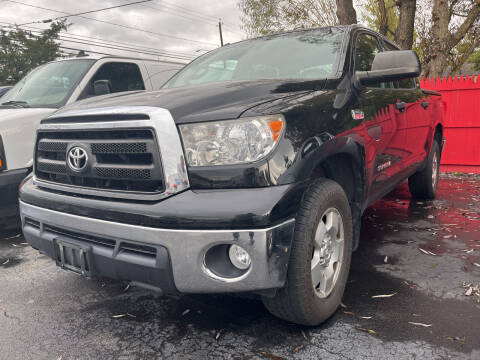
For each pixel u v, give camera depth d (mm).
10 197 3865
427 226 4227
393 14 16531
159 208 1926
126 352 2182
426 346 2127
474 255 3371
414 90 4438
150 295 2850
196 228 1870
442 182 6730
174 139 1965
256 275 1903
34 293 2943
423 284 2861
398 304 2586
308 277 2125
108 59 5336
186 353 2150
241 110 2025
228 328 2379
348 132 2531
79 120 2246
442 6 11203
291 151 2031
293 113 2145
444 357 2029
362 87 2986
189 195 1938
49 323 2510
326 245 2328
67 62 5297
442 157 7789
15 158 3910
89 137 2211
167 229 1898
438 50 11406
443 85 7641
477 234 3912
